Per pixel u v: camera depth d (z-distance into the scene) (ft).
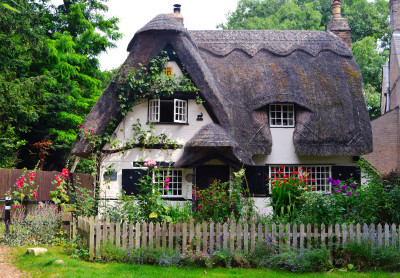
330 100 51.67
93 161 45.88
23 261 28.07
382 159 69.56
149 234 29.58
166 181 35.45
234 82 53.06
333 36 59.62
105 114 47.34
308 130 49.75
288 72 53.83
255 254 29.17
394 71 75.92
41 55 69.72
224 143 44.80
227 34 58.85
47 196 52.06
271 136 50.16
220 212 33.40
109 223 29.73
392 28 78.89
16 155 70.08
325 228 30.50
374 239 29.25
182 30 49.11
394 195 31.45
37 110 71.00
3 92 57.06
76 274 24.84
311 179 47.24
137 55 48.85
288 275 26.63
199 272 26.89
